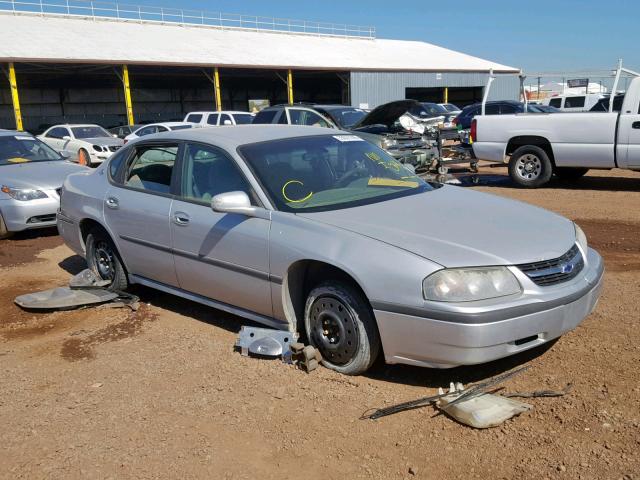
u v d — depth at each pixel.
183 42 37.78
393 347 3.67
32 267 7.44
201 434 3.44
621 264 6.21
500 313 3.40
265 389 3.90
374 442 3.26
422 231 3.86
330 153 4.95
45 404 3.89
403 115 14.80
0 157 9.95
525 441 3.15
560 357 4.04
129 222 5.38
